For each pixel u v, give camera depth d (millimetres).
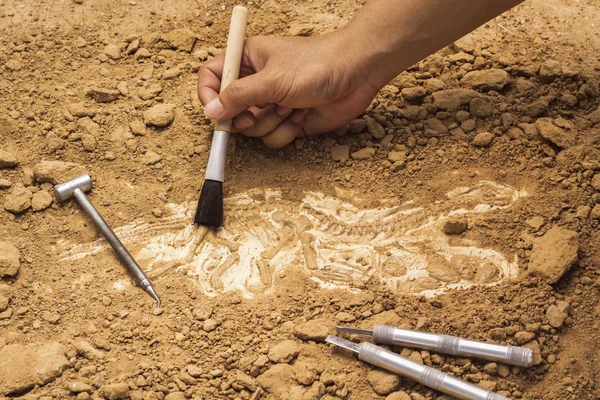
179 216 1077
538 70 1183
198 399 944
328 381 951
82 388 944
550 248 1021
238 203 1085
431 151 1118
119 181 1101
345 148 1117
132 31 1233
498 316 990
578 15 1257
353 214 1077
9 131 1133
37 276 1027
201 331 985
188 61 1199
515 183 1093
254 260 1045
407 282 1024
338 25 1243
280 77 1054
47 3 1258
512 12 1259
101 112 1147
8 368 954
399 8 1047
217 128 1071
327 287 1021
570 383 957
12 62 1192
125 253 1029
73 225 1065
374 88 1090
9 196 1077
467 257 1040
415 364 947
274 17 1248
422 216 1074
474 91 1152
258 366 959
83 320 994
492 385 950
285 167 1108
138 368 960
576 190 1078
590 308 1001
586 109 1149
